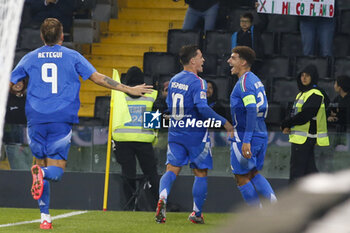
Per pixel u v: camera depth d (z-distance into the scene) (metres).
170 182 16.08
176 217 18.38
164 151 20.95
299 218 0.93
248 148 14.30
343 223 0.92
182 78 15.79
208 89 21.08
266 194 14.81
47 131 14.02
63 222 16.62
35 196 13.62
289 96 24.56
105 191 20.12
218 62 26.02
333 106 20.08
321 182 0.99
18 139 21.19
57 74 13.96
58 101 13.92
